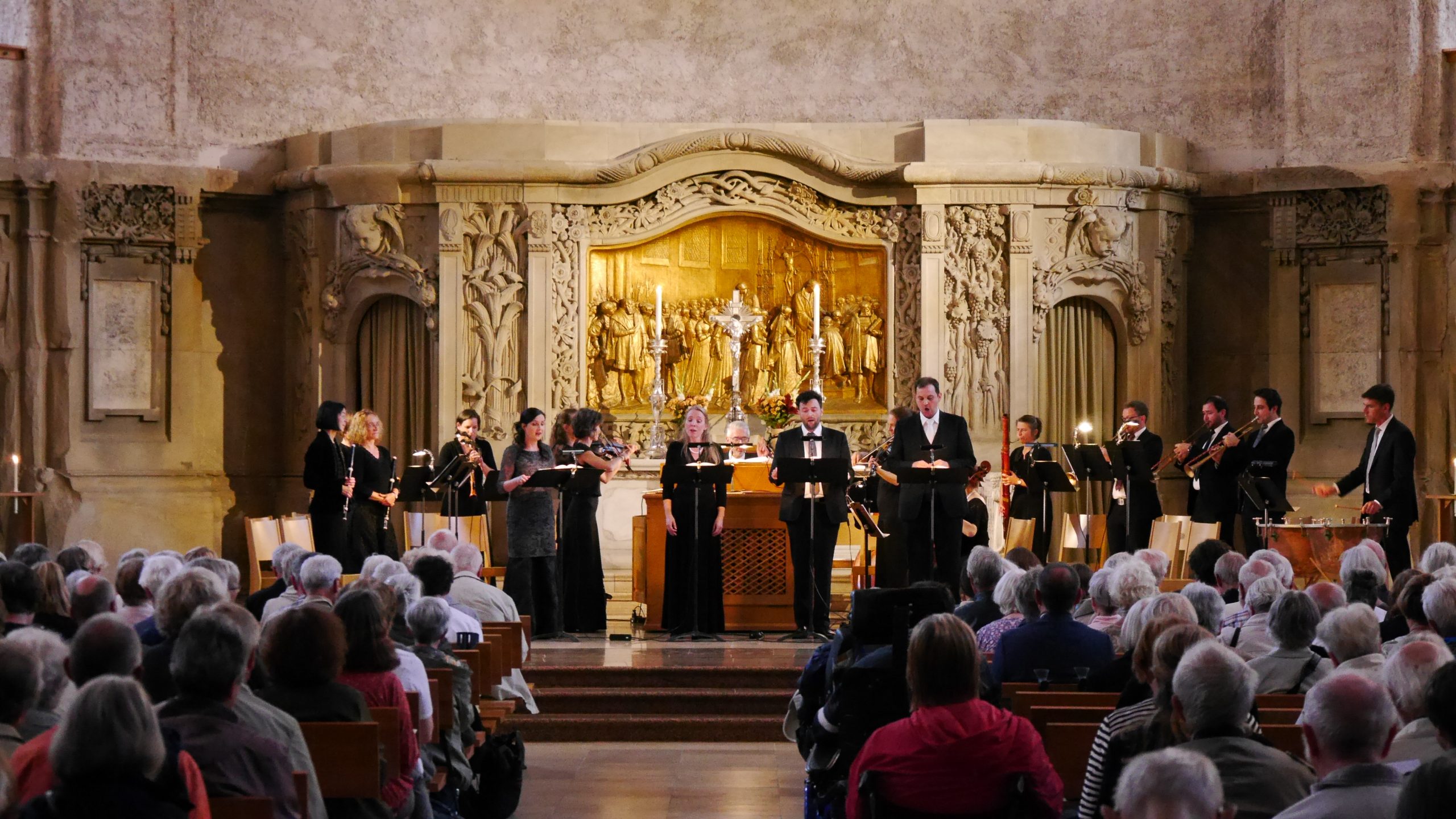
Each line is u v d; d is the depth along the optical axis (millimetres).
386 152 17000
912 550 12078
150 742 3857
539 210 16797
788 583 13141
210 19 17938
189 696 4859
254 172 17891
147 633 7633
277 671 5625
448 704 7195
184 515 17469
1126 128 18234
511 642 9398
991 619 8383
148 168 17266
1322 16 17266
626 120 18422
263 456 17969
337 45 18266
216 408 17797
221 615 4910
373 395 17516
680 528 12797
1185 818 3188
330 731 5441
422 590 8352
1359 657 5867
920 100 18453
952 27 18453
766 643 12602
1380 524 12812
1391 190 16719
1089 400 17312
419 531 14648
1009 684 6715
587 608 13367
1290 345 17391
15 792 3668
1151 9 18188
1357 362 17062
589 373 17156
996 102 18391
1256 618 7602
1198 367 17984
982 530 14102
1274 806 4375
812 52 18562
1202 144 18047
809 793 6344
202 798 4160
